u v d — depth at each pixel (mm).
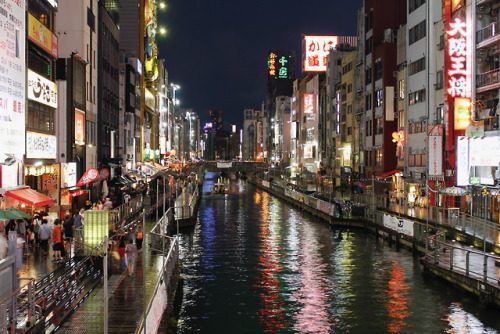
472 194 43500
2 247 21734
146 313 16750
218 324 23938
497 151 42281
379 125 77938
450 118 50219
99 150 60500
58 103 46906
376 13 78875
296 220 61812
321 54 147750
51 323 17922
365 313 25000
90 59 56344
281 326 23562
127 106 81188
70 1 52625
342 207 61875
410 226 40062
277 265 35875
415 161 64125
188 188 90812
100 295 22078
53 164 41188
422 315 24406
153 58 115562
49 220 32562
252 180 156750
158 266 27766
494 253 32062
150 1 110938
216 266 35812
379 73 77312
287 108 177375
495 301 24578
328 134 111750
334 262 36500
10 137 30297
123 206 47281
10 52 30062
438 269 29734
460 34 49438
